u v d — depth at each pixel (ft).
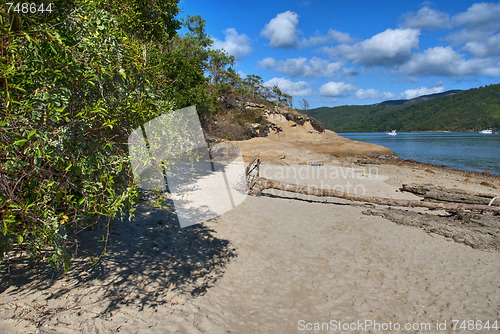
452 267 21.03
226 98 169.48
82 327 11.14
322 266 20.36
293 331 13.78
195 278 16.97
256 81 220.23
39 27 8.98
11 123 8.33
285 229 26.50
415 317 15.39
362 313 15.53
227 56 181.68
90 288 13.71
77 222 12.20
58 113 8.58
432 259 22.18
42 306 11.77
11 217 8.60
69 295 12.87
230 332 12.94
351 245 23.99
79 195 11.42
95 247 17.67
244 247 22.17
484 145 219.00
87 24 10.30
